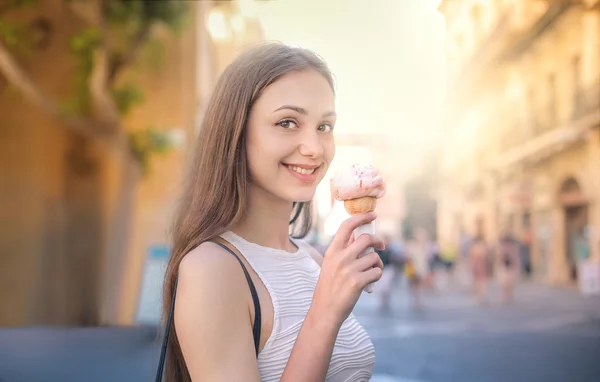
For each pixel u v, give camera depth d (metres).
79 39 9.22
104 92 9.23
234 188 1.55
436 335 10.33
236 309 1.39
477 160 28.17
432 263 19.14
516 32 18.11
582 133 19.91
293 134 1.55
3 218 10.48
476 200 31.19
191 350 1.35
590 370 7.41
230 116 1.55
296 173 1.56
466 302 16.02
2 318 9.74
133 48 9.67
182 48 10.75
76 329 8.41
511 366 7.66
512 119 23.78
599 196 19.61
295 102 1.54
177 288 1.41
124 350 6.73
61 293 10.40
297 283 1.58
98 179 10.96
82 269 10.62
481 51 18.53
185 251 1.50
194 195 1.58
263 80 1.54
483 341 9.69
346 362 1.63
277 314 1.48
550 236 22.84
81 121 9.70
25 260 10.38
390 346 9.23
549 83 20.86
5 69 8.83
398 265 15.06
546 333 10.49
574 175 21.08
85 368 6.00
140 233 10.25
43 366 6.16
